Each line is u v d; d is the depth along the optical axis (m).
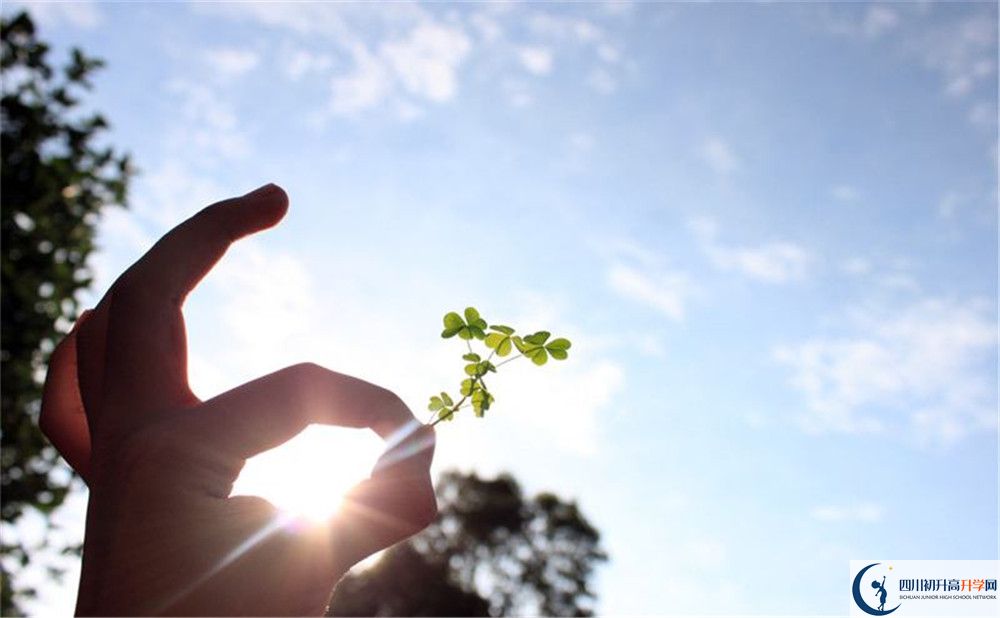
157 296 0.47
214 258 0.49
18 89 3.08
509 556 12.26
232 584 0.43
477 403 0.54
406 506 0.44
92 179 3.17
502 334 0.56
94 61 3.18
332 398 0.45
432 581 11.60
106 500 0.44
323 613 0.44
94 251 3.23
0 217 2.96
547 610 11.98
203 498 0.44
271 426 0.45
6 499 2.93
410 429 0.45
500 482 12.64
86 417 0.48
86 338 0.48
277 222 0.49
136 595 0.43
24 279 2.90
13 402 2.98
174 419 0.44
